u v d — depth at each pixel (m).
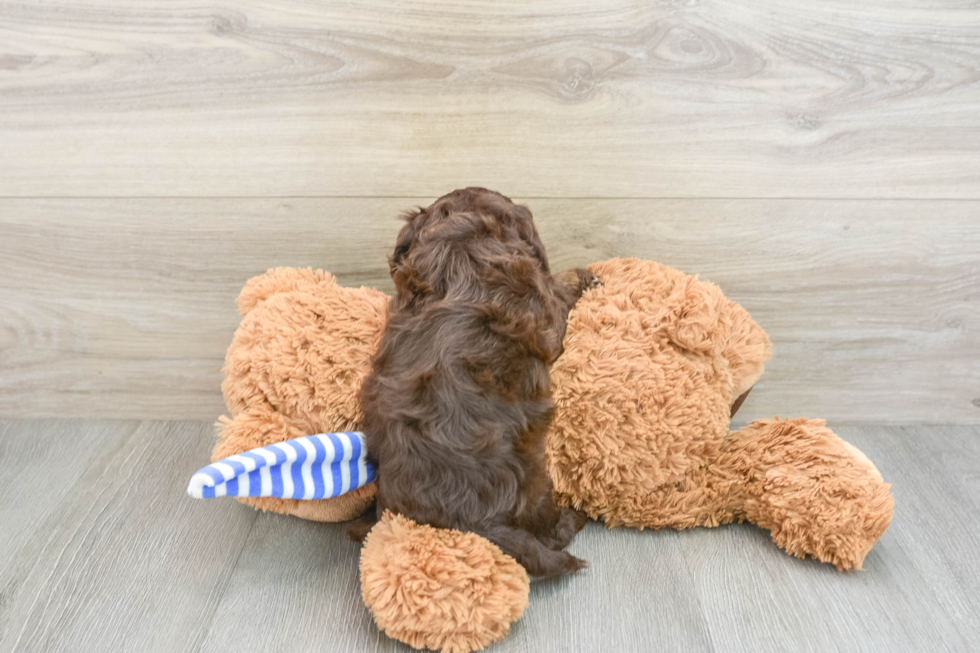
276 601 0.98
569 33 1.12
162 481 1.24
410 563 0.86
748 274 1.29
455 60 1.14
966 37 1.13
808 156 1.21
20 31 1.12
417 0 1.10
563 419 1.02
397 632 0.87
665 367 1.02
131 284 1.31
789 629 0.94
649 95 1.17
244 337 1.07
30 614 0.96
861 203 1.24
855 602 0.98
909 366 1.37
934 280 1.29
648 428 1.01
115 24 1.12
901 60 1.14
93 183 1.22
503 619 0.88
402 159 1.21
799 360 1.37
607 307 1.04
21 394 1.40
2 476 1.24
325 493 0.97
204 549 1.08
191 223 1.26
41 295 1.31
